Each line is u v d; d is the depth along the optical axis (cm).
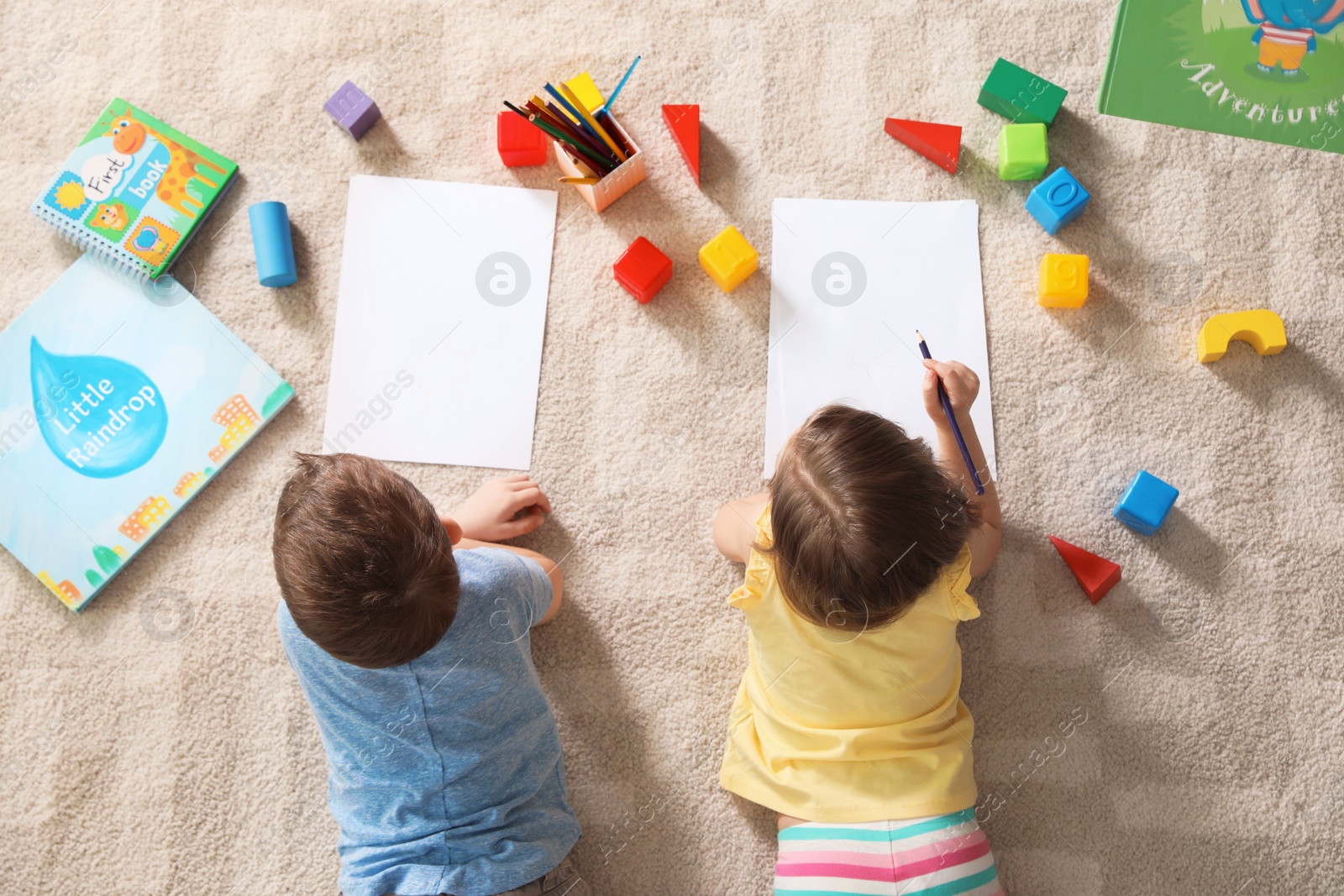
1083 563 102
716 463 106
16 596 106
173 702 104
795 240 109
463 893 85
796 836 92
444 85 113
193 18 114
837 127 111
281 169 112
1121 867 100
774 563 86
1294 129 103
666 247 110
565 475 107
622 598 105
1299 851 99
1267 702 102
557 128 102
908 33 113
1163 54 104
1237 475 105
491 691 87
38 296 110
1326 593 103
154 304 109
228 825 102
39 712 104
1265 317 104
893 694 90
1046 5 113
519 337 108
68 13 114
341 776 89
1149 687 102
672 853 101
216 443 107
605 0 114
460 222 110
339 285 109
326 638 78
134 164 110
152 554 106
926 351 95
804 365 107
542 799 93
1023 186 110
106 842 102
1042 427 106
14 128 113
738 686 103
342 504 77
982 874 89
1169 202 109
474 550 94
